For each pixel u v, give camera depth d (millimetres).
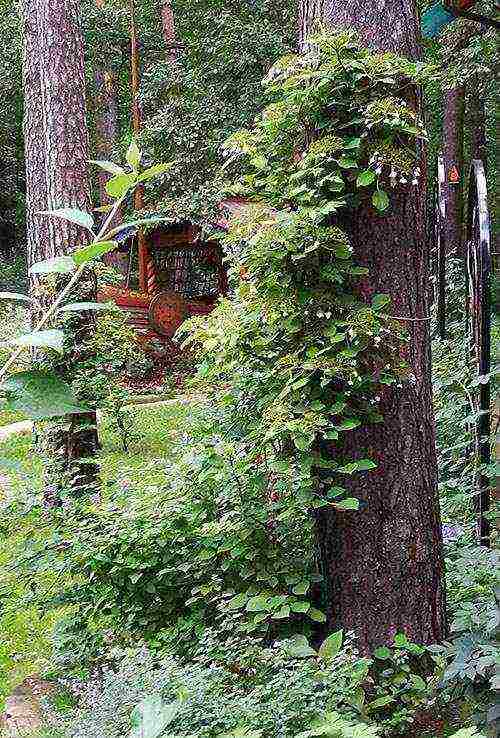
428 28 7188
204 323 3896
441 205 7848
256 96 18156
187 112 17656
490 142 20750
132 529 4086
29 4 7473
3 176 29234
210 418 4672
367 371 3412
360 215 3445
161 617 4105
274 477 3844
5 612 4695
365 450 3506
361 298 3449
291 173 3555
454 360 6879
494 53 13289
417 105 3445
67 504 4902
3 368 872
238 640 3361
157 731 1116
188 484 4250
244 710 2535
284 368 3512
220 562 3961
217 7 20141
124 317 7531
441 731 3135
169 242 18734
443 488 5359
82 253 918
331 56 3285
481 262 5031
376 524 3537
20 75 25234
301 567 3666
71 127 7531
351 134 3377
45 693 4008
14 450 9078
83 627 4297
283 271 3410
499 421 4891
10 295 963
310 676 2861
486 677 2689
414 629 3543
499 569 2883
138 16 23219
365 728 2225
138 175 969
